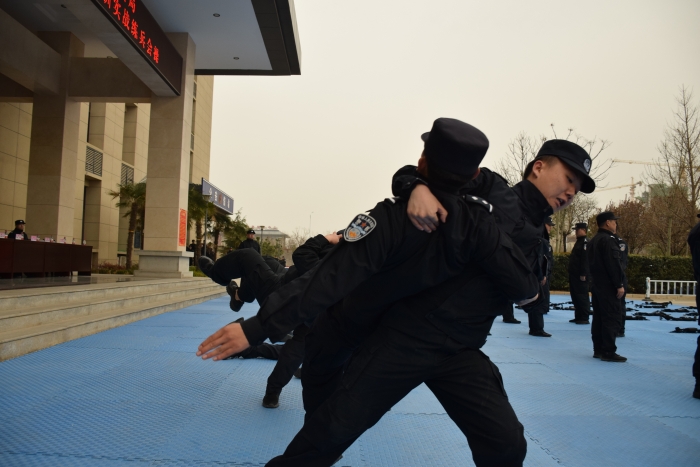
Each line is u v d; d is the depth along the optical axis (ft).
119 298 28.17
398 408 13.29
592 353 22.61
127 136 88.99
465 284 6.12
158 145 50.14
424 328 6.08
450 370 6.30
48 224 47.65
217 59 56.29
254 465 9.35
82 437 10.43
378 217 5.86
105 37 36.96
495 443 6.07
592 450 10.73
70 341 20.83
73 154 50.24
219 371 16.87
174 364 17.58
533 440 11.27
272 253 146.82
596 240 21.21
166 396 13.75
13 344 17.26
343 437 6.06
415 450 10.40
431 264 5.90
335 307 7.06
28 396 13.11
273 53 54.39
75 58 49.93
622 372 18.65
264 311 5.66
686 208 71.36
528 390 15.75
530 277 6.18
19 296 21.11
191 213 83.10
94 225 77.20
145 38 40.57
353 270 5.72
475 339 6.31
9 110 55.47
